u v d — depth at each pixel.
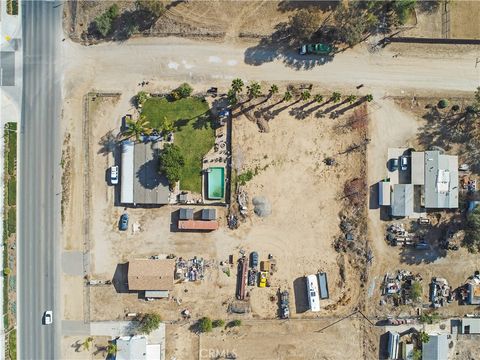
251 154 50.62
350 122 51.22
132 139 50.22
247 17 50.75
